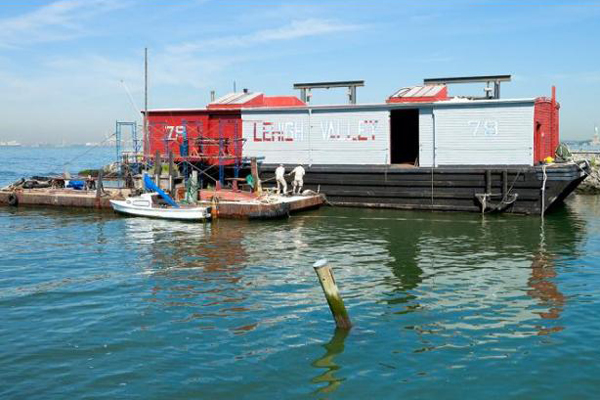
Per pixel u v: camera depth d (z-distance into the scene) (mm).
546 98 33969
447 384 11078
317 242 24344
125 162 39438
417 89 37219
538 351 12516
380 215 31406
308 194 34406
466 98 38312
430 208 32531
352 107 34844
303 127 36281
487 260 21031
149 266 20281
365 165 34938
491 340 13156
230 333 13680
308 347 12820
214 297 16531
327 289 13680
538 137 33281
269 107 36719
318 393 10789
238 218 30172
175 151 39531
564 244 23734
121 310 15391
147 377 11453
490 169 31031
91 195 35375
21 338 13445
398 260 21094
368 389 10914
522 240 24609
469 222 28938
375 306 15664
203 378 11398
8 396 10711
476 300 16172
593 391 10773
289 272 19328
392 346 12852
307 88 42094
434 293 16875
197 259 21297
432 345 12906
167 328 14031
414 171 32656
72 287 17609
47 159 143750
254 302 16031
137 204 31484
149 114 39844
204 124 38688
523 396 10617
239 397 10680
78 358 12336
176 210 29906
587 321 14312
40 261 21141
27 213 33531
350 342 13078
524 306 15578
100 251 22797
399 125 41125
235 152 37188
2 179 67562
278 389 10953
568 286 17484
